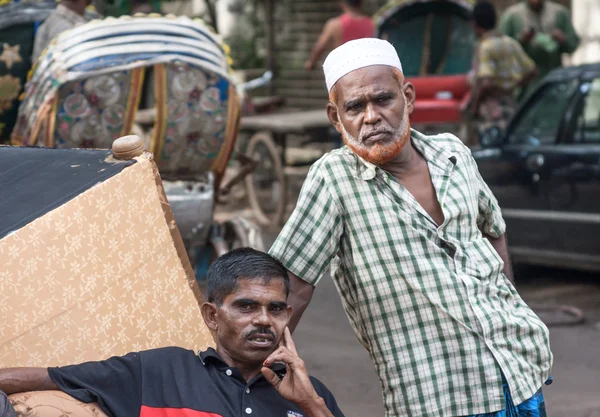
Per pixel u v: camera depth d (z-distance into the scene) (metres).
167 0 13.90
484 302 3.07
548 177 8.20
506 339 3.07
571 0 15.45
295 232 3.14
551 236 8.25
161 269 3.44
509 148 8.51
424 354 3.05
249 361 2.92
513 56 10.62
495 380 3.03
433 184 3.14
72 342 3.15
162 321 3.40
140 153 3.46
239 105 6.30
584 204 8.00
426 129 11.47
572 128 8.18
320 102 16.28
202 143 6.28
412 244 3.06
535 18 11.60
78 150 3.58
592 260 8.03
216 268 2.96
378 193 3.09
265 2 16.72
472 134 10.91
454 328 3.04
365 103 3.05
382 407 5.70
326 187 3.13
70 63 5.83
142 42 5.97
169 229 3.49
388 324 3.08
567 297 8.24
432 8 11.80
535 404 3.10
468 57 11.98
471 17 11.18
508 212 8.53
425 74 12.07
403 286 3.06
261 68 17.91
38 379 2.88
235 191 12.48
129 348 3.29
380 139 3.04
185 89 6.11
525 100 8.55
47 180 3.37
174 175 6.38
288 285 2.98
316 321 7.66
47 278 3.12
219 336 2.95
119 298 3.29
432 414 3.03
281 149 11.30
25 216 3.17
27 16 6.50
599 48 15.52
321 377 6.25
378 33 11.85
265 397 2.91
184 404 2.84
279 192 11.24
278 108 13.23
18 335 3.05
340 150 3.21
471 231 3.16
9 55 6.48
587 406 5.66
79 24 6.63
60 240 3.16
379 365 3.13
